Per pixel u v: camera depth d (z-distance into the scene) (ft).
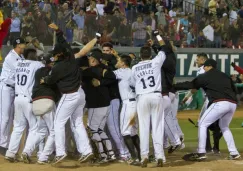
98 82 88.17
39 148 92.94
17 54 92.84
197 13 205.36
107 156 90.48
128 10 195.00
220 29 206.90
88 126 90.63
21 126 90.07
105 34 184.14
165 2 213.87
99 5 197.36
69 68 84.48
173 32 197.77
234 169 86.02
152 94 85.97
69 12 180.45
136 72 87.40
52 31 174.60
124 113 89.76
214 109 91.86
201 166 87.97
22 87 89.04
